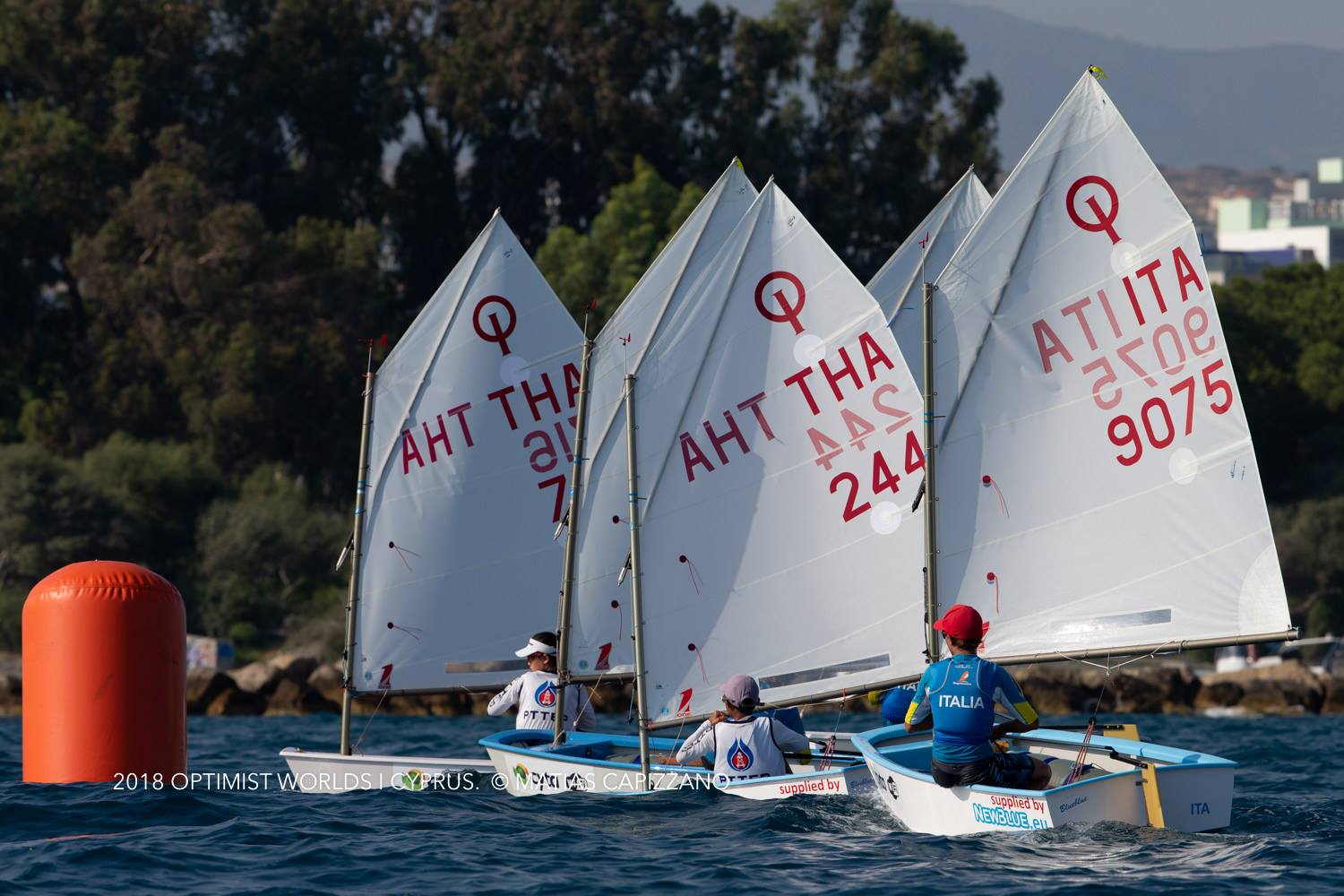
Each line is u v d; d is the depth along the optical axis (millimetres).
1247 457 65250
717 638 69750
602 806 65000
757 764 65750
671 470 70625
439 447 82625
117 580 68812
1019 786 56719
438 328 82938
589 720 76125
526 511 82875
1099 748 62312
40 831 59969
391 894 49875
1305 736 133250
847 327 69500
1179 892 48500
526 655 75938
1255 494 65125
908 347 87938
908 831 59156
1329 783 83000
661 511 70625
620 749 75375
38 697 68562
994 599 68125
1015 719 61094
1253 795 75312
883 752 62812
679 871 52781
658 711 68938
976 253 68625
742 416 70500
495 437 82875
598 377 73125
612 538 73062
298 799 68875
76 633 67938
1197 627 65875
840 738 75500
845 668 69562
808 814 61219
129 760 68250
